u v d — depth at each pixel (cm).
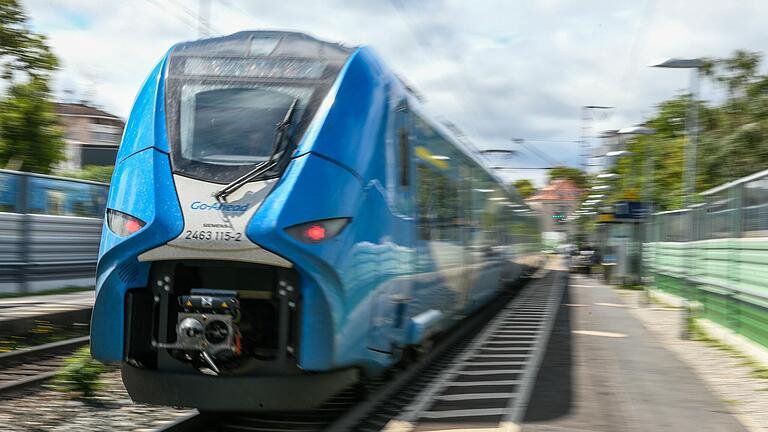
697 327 1619
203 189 638
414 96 898
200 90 710
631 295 2966
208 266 655
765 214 1177
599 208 4916
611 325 1762
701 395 904
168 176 651
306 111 688
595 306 2361
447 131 1111
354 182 687
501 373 1040
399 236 803
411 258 858
